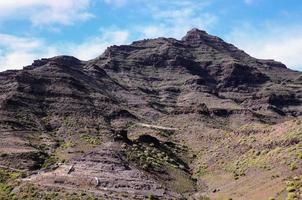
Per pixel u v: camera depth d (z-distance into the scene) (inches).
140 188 3531.0
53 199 3253.0
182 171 4407.0
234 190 3508.9
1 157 4379.9
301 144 3690.9
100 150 4133.9
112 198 3260.3
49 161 4399.6
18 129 5378.9
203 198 3553.2
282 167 3440.0
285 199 2778.1
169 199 3403.1
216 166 4421.8
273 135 4357.8
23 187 3531.0
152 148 4864.7
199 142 5664.4
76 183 3560.5
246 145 4490.7
